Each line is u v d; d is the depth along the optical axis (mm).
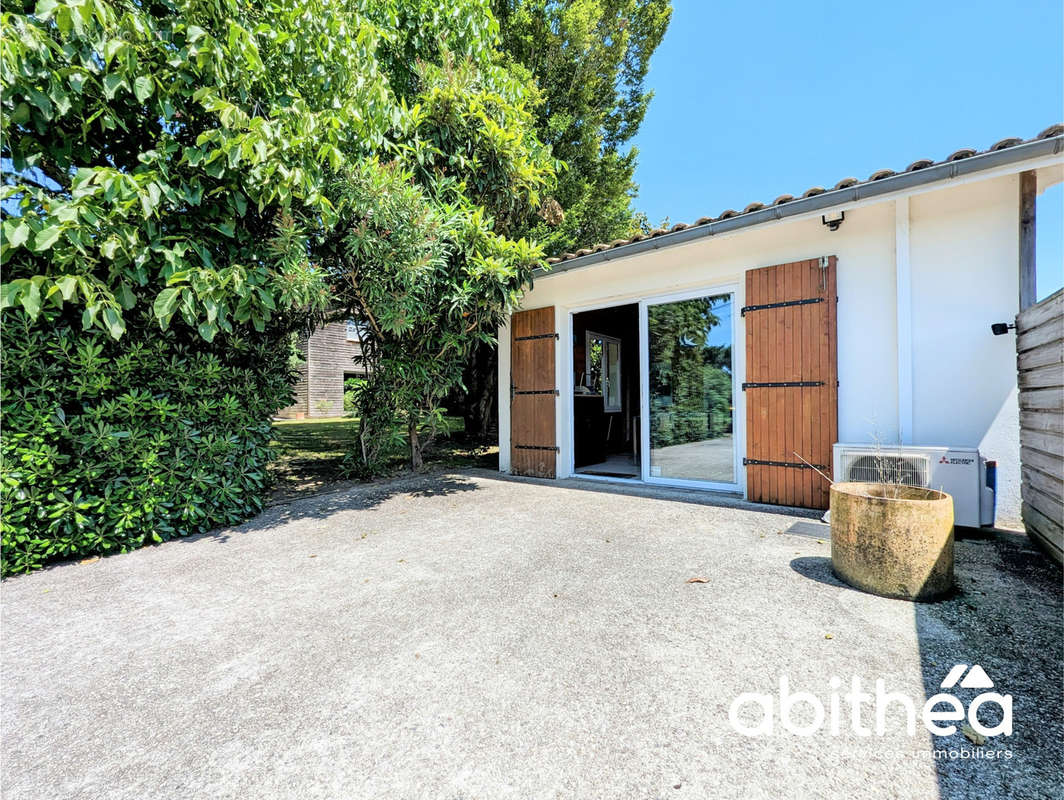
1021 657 1761
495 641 1985
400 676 1756
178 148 3086
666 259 4883
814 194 3467
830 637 1939
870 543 2346
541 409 6016
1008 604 2182
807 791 1204
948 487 3113
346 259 4301
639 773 1275
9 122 2586
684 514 3949
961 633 1940
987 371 3340
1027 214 3174
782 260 4215
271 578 2764
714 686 1643
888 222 3709
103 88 2688
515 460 6289
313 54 3615
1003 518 3322
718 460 4789
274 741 1438
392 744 1411
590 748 1371
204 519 3713
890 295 3701
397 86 5207
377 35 4195
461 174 5043
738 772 1271
